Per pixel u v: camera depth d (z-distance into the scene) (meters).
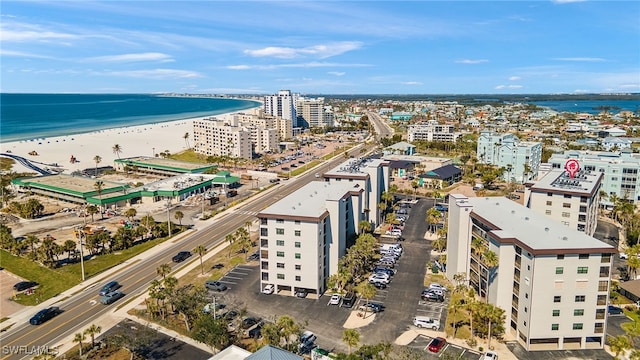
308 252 115.88
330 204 122.25
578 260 89.69
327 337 97.44
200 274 132.12
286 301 115.06
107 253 149.50
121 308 111.25
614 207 184.00
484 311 91.25
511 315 99.94
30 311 110.38
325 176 168.12
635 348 90.50
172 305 107.69
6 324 104.06
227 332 93.69
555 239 95.06
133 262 142.25
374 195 170.50
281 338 92.88
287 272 118.75
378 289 121.62
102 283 126.50
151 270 135.50
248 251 150.88
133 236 157.12
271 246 119.06
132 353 88.12
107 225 181.12
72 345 94.19
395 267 137.00
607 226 178.62
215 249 153.25
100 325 102.88
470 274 118.00
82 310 110.44
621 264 137.50
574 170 161.38
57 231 173.75
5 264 140.62
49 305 113.62
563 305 91.12
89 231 170.12
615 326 100.88
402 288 122.25
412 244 158.00
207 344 89.00
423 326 101.12
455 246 122.12
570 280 90.25
